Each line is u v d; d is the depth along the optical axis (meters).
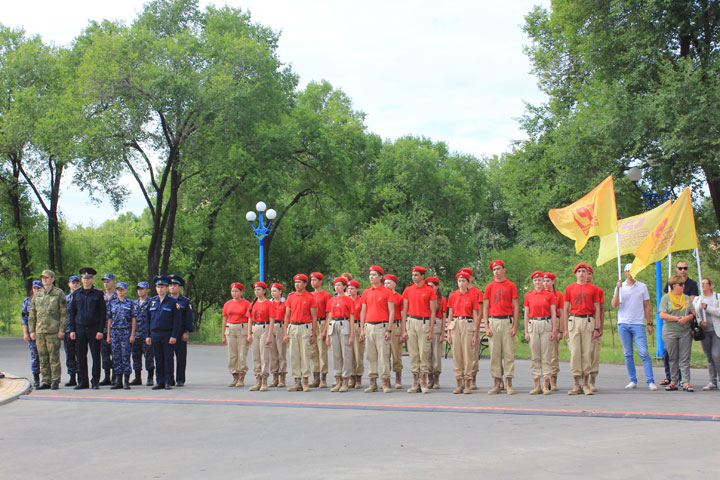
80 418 9.59
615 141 22.92
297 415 9.59
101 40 34.06
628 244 14.04
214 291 44.22
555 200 26.30
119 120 32.50
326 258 49.38
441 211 57.03
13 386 13.46
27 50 39.28
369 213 58.12
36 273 44.22
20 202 43.53
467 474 5.96
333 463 6.51
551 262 44.16
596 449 6.91
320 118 42.22
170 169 39.31
